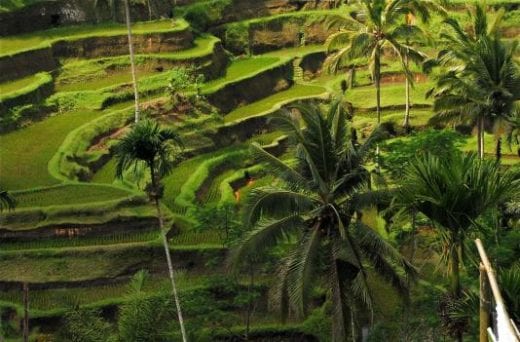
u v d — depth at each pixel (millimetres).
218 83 77312
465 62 51719
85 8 84750
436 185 31609
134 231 50656
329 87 83188
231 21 93312
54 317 44375
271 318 44906
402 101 77000
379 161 46781
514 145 64188
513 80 48688
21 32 81625
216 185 61406
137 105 56625
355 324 38688
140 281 42562
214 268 47875
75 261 47656
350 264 34344
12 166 59375
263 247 34188
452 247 33094
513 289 27219
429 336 38719
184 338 38250
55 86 74000
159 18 88438
